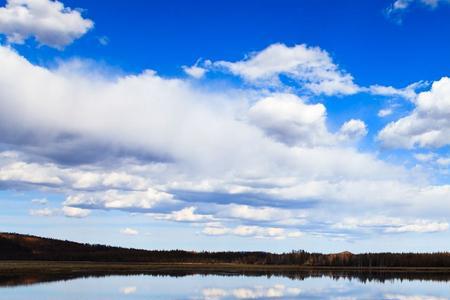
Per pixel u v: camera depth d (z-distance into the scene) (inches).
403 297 2356.1
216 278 3575.3
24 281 2807.6
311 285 3053.6
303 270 5590.6
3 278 3004.4
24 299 1990.7
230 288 2716.5
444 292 2610.7
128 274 3875.5
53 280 2955.2
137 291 2431.1
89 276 3479.3
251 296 2331.4
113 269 4665.4
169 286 2755.9
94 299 2057.1
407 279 3747.5
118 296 2199.8
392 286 3009.4
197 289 2603.3
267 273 4537.4
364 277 4030.5
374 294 2496.3
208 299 2171.5
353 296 2394.2
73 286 2576.3
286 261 7672.2
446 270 5876.0
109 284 2780.5
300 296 2369.6
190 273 4237.2
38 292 2247.8
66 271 4109.3
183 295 2304.4
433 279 3754.9
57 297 2076.8
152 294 2316.7
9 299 1984.5
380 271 5462.6
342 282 3351.4
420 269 6230.3
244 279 3508.9
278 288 2775.6
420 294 2493.8
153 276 3651.6
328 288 2829.7
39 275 3427.7
